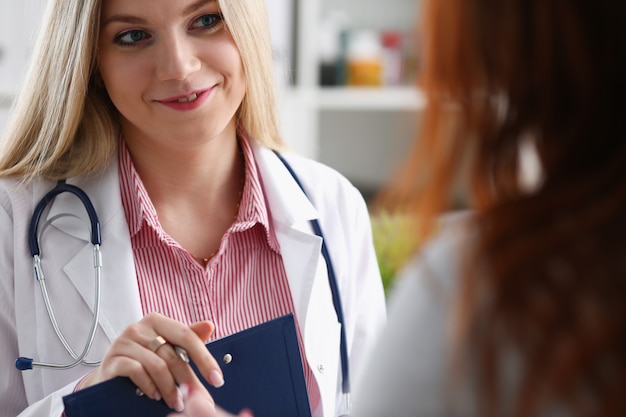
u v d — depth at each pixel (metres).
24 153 1.44
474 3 0.62
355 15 3.68
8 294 1.36
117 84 1.33
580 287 0.58
